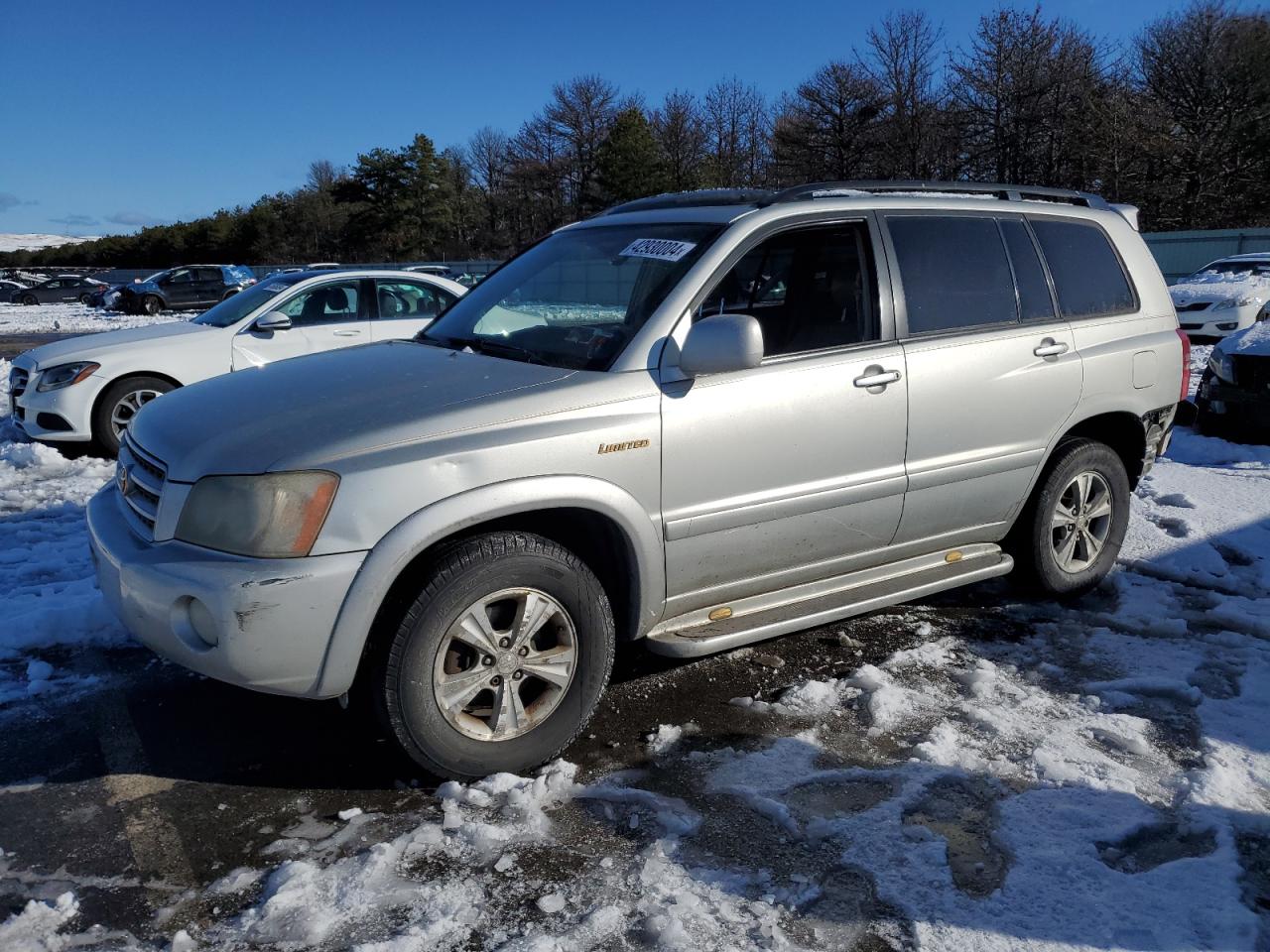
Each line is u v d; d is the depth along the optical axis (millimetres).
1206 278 18172
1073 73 43656
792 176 51406
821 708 3656
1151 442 4918
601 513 3191
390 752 3275
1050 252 4527
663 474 3303
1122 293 4785
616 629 3498
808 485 3645
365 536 2832
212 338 8422
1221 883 2631
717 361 3234
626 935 2426
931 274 4070
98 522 3342
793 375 3580
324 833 2873
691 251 3586
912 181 4211
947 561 4285
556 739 3209
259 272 57000
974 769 3209
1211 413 8414
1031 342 4297
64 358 8102
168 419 3320
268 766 3246
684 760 3289
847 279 3852
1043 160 45062
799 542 3707
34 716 3566
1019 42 43938
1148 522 5863
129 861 2736
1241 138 41281
